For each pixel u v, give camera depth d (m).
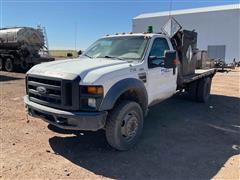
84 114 3.85
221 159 4.24
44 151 4.34
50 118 4.14
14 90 9.86
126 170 3.80
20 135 4.98
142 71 4.82
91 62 4.65
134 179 3.56
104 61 4.77
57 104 4.03
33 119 5.99
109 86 4.07
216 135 5.41
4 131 5.16
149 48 5.15
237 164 4.07
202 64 9.84
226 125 6.14
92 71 4.09
